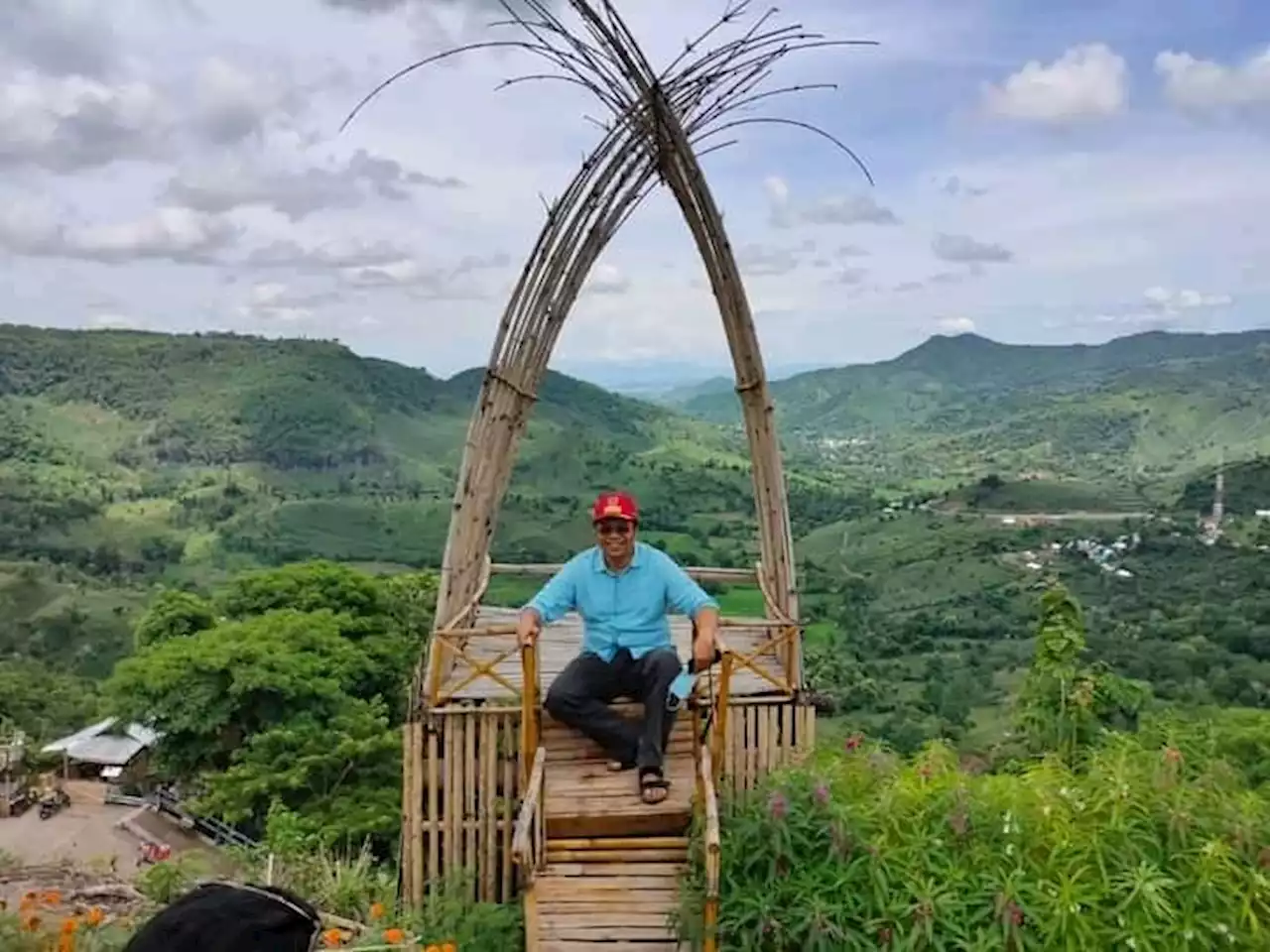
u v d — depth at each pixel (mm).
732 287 6762
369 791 19172
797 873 5176
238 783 19203
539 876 5598
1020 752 8188
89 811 22141
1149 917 4891
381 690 24797
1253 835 5176
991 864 5148
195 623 26141
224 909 2352
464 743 6590
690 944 5199
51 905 6574
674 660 5887
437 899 6316
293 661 22078
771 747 6590
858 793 5637
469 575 6977
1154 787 5484
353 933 6258
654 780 5699
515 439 7094
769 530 7000
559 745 6309
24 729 31609
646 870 5625
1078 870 5055
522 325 6871
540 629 5891
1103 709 8484
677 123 6434
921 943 4926
